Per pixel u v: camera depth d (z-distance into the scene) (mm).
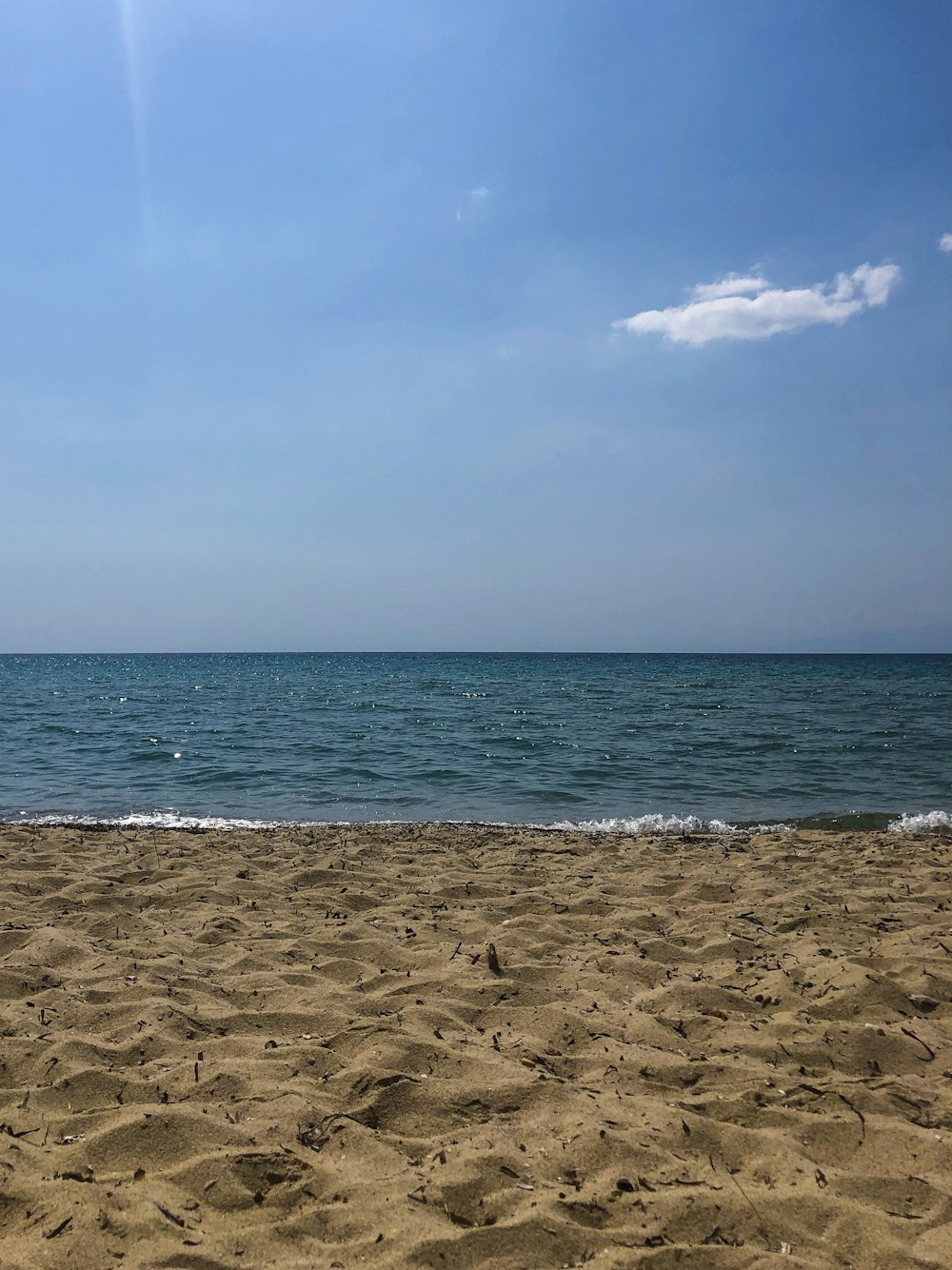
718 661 132750
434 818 11453
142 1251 2412
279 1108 3268
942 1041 4008
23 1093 3346
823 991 4582
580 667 89562
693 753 17297
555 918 6191
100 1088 3408
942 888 6969
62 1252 2369
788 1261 2453
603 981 4805
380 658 164875
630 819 11367
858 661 139250
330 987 4633
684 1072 3674
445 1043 3879
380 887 6961
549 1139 3088
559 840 9422
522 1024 4199
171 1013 4137
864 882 7250
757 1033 4074
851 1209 2686
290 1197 2752
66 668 91125
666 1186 2809
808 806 12242
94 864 7543
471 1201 2730
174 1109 3176
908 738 19531
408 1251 2438
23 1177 2754
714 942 5531
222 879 7086
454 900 6648
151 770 14875
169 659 158375
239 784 13641
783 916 6137
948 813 11727
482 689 44969
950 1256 2479
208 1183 2783
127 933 5582
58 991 4438
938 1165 2969
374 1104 3348
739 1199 2736
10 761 15898
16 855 7875
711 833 10312
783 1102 3422
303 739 19578
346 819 11281
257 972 4875
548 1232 2547
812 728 21828
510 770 15156
